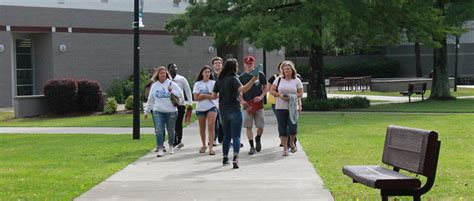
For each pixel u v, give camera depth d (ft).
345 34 98.53
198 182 36.32
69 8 131.54
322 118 84.38
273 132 66.39
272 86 48.34
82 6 133.18
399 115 88.58
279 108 47.75
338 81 172.24
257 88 49.34
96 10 135.03
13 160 47.50
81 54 133.08
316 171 39.34
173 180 37.14
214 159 46.37
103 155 49.26
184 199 31.32
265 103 113.50
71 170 41.22
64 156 49.19
